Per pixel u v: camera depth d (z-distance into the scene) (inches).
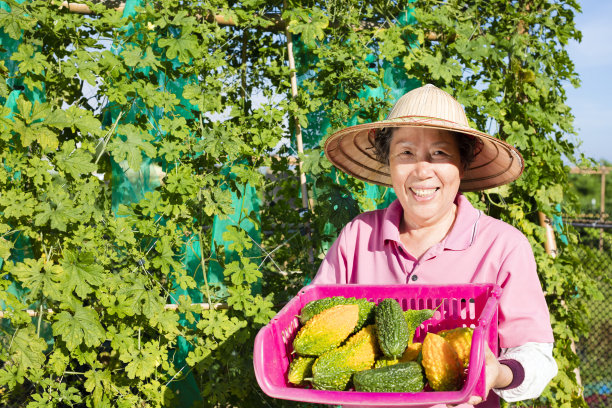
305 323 69.9
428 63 150.9
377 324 64.6
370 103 149.7
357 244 90.4
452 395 52.2
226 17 139.4
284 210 151.8
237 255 146.3
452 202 82.5
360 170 104.6
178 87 142.3
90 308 124.2
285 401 141.9
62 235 126.9
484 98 154.7
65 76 126.1
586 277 161.2
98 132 125.9
